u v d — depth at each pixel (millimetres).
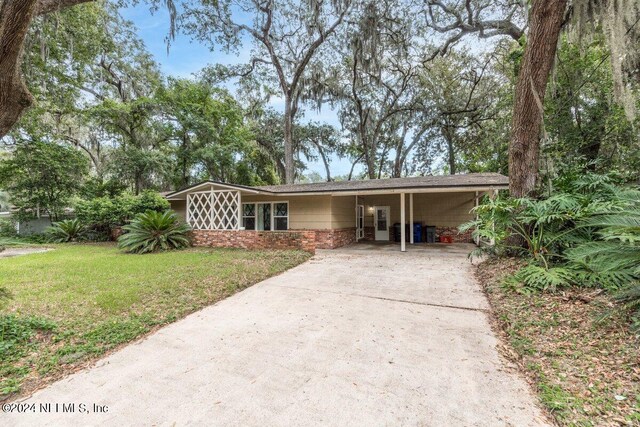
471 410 2164
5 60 2799
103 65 17250
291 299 4906
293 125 23828
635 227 3260
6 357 2945
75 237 13883
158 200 13594
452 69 19391
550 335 3188
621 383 2330
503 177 10164
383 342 3283
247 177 23031
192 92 19438
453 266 7285
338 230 11922
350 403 2271
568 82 10359
